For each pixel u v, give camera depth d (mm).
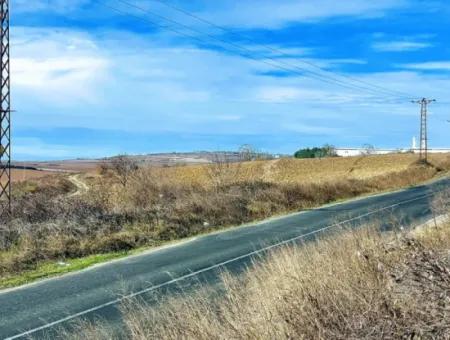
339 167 68500
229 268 12414
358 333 5043
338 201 32656
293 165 67375
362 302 5523
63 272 12570
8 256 13500
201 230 20312
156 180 26203
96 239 16203
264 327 5273
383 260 6902
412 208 25000
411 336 4914
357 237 8312
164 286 10648
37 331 7801
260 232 19219
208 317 5961
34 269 13062
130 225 18547
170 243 17391
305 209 27734
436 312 5152
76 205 19266
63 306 9258
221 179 31750
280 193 29156
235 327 5480
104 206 20516
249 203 25938
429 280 5859
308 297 5680
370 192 39469
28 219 17688
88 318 8352
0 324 8266
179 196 24922
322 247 8398
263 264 8180
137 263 13617
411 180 50594
